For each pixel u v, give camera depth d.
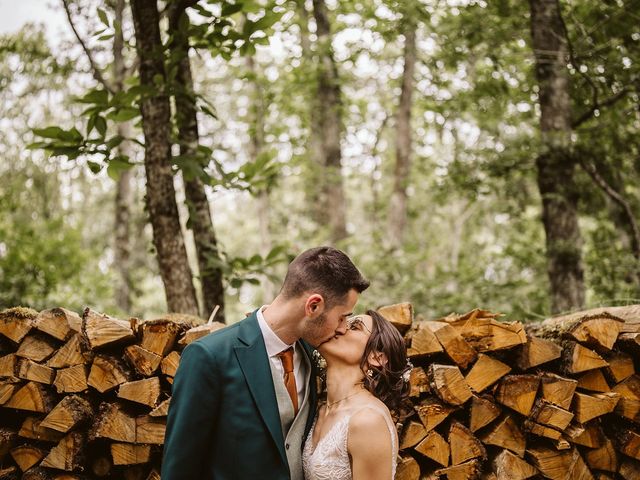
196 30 4.00
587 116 7.41
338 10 12.05
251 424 2.08
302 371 2.31
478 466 2.82
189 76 4.51
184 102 4.39
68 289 8.53
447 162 8.30
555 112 7.18
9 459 2.93
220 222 21.94
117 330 2.73
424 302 8.96
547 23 7.23
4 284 8.19
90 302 8.73
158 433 2.74
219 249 4.69
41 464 2.81
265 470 2.08
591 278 7.50
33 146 3.83
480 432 2.88
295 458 2.21
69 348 2.80
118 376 2.74
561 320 3.15
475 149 7.64
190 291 4.16
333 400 2.31
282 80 12.85
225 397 2.09
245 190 4.53
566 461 2.82
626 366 2.90
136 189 14.19
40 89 10.84
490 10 7.76
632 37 6.98
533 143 7.06
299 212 17.22
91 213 16.28
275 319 2.19
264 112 12.86
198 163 4.26
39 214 12.59
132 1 4.14
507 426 2.83
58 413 2.74
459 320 2.89
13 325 2.86
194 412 2.06
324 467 2.14
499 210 9.64
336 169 12.51
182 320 3.11
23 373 2.82
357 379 2.29
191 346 2.14
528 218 10.20
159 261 4.16
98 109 3.81
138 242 14.41
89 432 2.77
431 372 2.79
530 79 8.20
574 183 7.21
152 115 4.11
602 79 6.89
